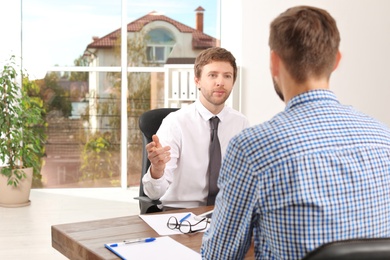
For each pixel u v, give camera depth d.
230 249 1.20
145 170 2.87
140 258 1.62
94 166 6.26
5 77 5.34
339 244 0.96
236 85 5.80
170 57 6.30
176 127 2.71
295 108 1.18
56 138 6.17
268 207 1.11
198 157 2.70
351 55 5.86
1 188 5.41
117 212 5.32
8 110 5.54
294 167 1.09
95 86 6.20
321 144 1.11
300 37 1.13
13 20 5.89
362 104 5.92
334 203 1.09
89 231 1.91
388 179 1.15
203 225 2.00
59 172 6.21
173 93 5.85
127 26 6.20
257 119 5.84
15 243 4.24
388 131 1.22
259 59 5.79
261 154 1.12
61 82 6.14
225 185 1.18
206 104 2.73
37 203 5.62
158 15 6.24
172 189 2.69
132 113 6.28
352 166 1.11
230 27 6.09
